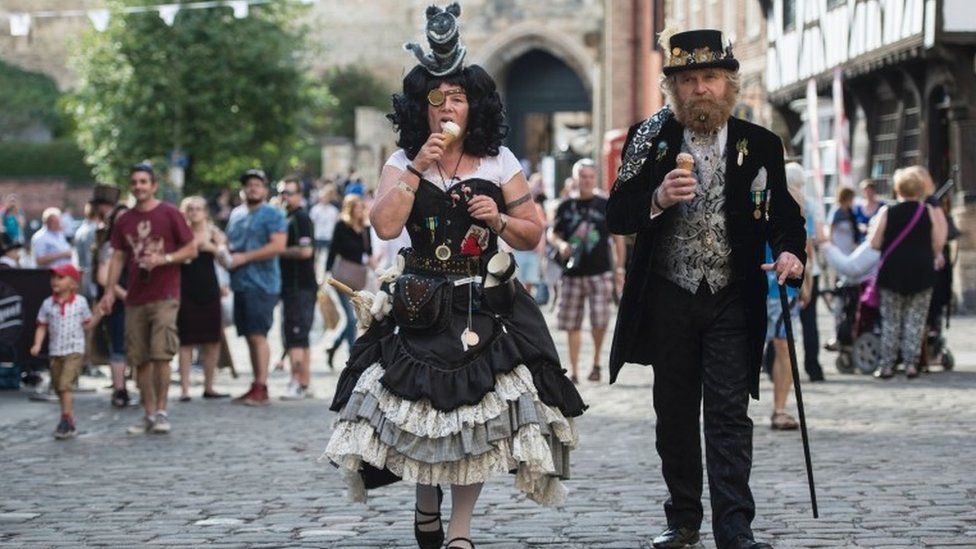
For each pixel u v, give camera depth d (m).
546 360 8.36
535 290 36.97
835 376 21.62
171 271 16.48
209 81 64.44
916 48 32.88
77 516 11.06
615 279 22.77
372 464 8.11
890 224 20.89
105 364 20.66
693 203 8.81
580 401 8.48
